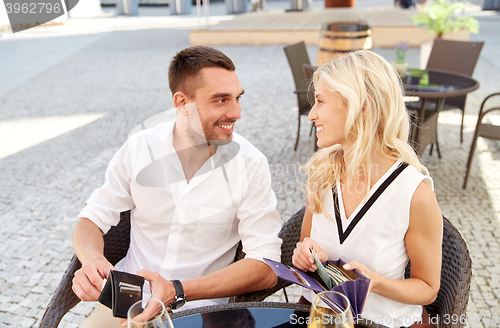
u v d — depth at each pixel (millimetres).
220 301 1534
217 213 1534
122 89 7125
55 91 7176
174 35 13227
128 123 5359
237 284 1433
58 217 3217
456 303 1323
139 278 1177
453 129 4734
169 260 1576
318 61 5164
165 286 1290
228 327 1132
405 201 1251
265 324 1138
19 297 2359
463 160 3910
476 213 3021
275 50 10445
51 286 2451
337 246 1371
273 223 1562
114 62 9508
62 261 2684
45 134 5117
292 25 12250
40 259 2703
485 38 10641
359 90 1222
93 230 1609
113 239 1741
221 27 12367
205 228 1547
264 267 1479
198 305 1501
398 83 1261
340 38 4891
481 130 3273
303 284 1129
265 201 1560
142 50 10914
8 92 7211
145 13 21062
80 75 8336
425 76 3619
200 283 1384
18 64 9664
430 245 1262
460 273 1379
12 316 2215
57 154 4488
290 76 7629
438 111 3709
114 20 18406
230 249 1629
